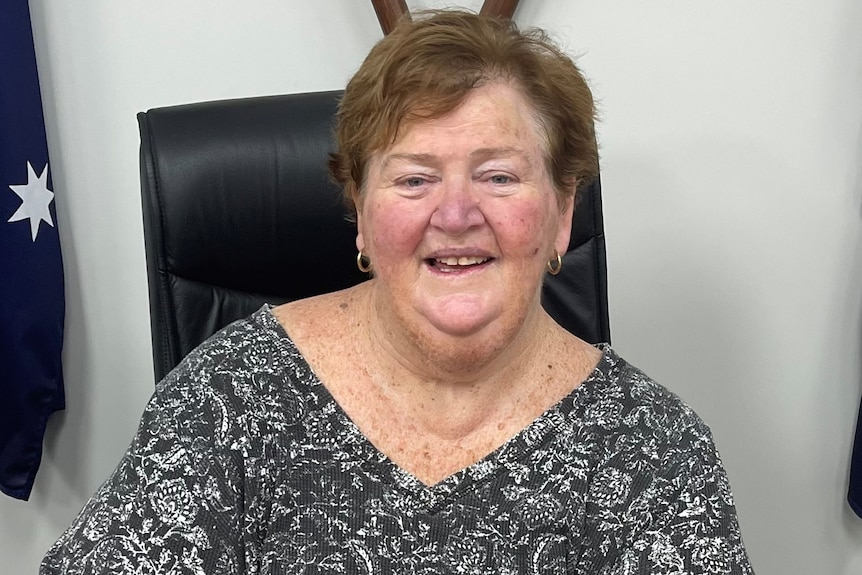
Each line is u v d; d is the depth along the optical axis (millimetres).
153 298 1192
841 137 1659
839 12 1610
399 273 921
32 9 1527
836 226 1701
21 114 1479
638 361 1771
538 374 1021
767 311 1745
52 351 1588
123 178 1629
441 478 969
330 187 1219
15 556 1775
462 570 936
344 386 993
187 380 977
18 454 1622
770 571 1888
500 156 894
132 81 1586
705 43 1620
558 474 981
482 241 902
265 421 965
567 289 1323
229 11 1573
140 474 918
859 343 1764
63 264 1635
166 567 897
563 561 963
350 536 936
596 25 1607
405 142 896
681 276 1726
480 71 886
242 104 1229
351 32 1601
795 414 1807
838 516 1867
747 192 1685
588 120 960
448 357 934
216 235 1191
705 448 1008
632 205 1688
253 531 946
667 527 964
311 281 1254
